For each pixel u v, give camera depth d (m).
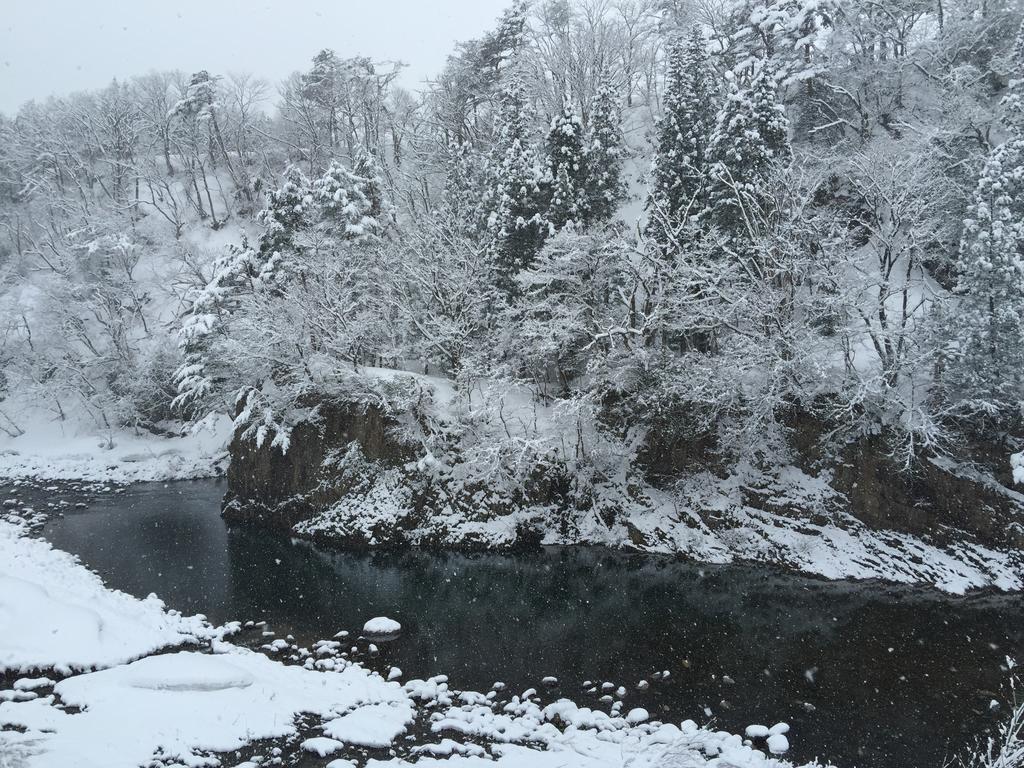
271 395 29.88
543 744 12.14
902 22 35.22
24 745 9.73
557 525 26.41
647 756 11.07
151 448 40.81
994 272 20.53
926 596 20.50
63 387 42.81
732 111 26.41
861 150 29.94
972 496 21.97
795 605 20.00
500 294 29.56
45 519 29.28
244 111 62.28
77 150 61.34
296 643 17.36
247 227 55.03
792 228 23.84
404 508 26.34
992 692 14.68
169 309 47.78
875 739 12.82
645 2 51.47
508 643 17.55
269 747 11.14
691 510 25.48
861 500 23.50
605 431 27.67
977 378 20.94
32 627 14.81
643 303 28.31
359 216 32.88
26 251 54.25
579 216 29.42
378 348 31.38
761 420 24.44
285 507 28.17
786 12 32.66
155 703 11.98
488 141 47.88
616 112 38.56
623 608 20.03
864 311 23.05
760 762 11.14
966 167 25.17
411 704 13.73
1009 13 31.05
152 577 22.14
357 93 56.09
